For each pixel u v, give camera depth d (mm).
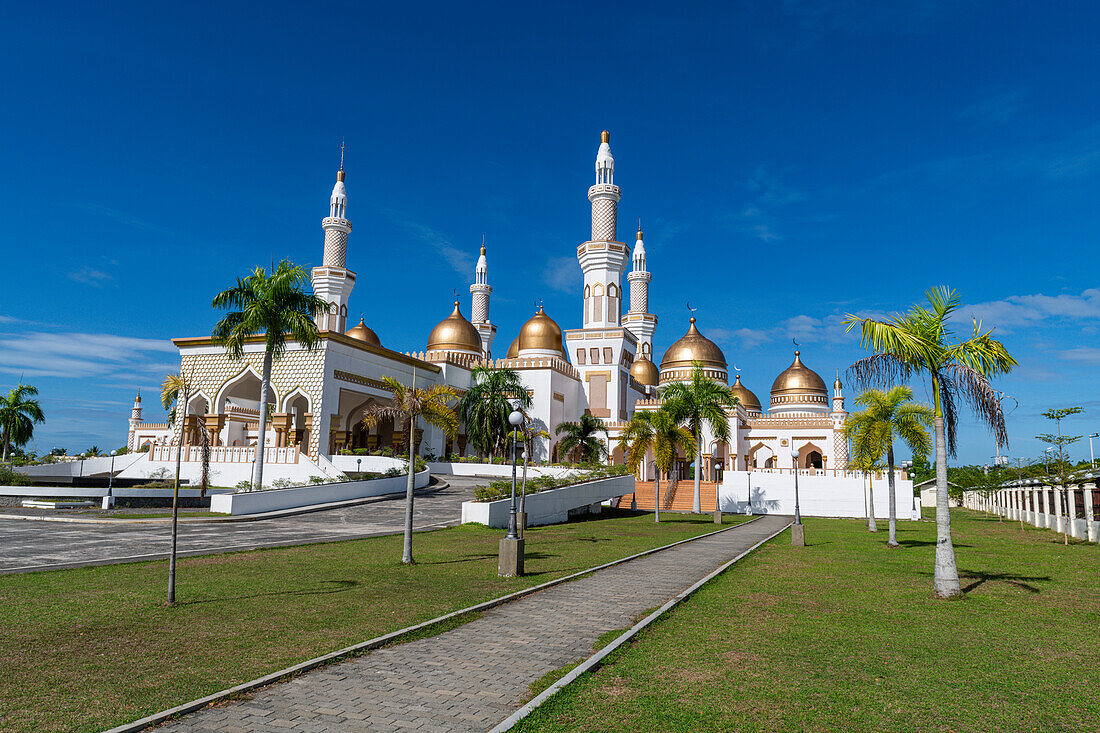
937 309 13648
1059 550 22172
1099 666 8070
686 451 35531
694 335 68750
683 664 7855
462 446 51719
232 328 32125
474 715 6258
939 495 12977
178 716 6066
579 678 7254
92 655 7883
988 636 9516
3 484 32469
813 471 45000
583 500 33500
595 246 58531
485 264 71438
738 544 22281
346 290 54750
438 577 13664
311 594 11570
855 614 10859
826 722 6164
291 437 41062
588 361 58250
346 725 5961
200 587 11992
